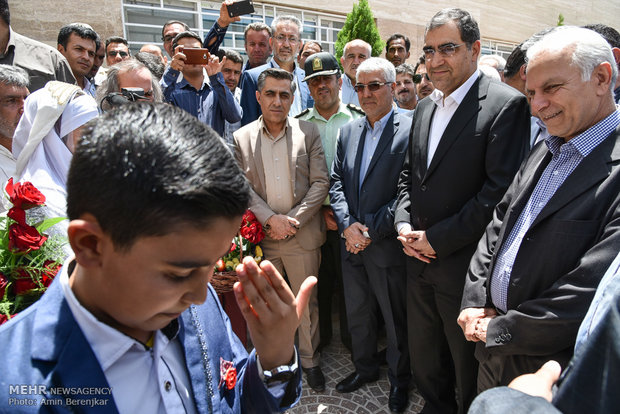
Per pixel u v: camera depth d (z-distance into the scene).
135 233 0.60
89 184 0.60
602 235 1.35
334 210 2.84
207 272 0.69
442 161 2.20
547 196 1.57
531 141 2.52
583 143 1.45
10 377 0.65
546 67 1.44
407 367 2.68
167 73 3.48
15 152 1.75
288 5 7.90
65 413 0.65
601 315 0.69
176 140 0.63
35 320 0.71
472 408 0.74
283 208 2.92
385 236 2.60
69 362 0.69
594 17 14.40
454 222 2.11
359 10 7.00
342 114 3.41
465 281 2.06
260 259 2.76
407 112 3.53
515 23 12.05
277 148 2.94
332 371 3.08
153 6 6.61
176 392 0.83
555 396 0.68
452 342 2.27
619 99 2.32
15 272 1.29
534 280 1.54
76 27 3.69
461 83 2.21
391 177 2.63
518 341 1.49
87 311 0.71
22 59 3.10
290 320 0.86
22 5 5.35
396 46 5.43
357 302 2.86
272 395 0.90
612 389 0.60
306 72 3.35
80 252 0.65
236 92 4.54
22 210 1.32
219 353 0.97
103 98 1.96
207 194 0.60
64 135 1.69
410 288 2.43
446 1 10.09
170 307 0.69
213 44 4.19
